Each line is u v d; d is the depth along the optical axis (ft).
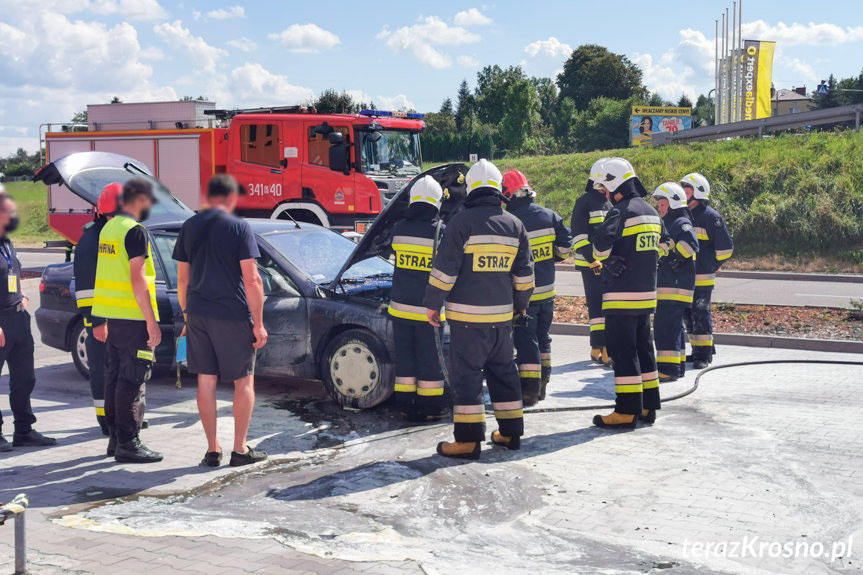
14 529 13.17
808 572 12.09
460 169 22.72
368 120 52.54
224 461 18.28
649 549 13.00
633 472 17.02
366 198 52.54
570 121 288.30
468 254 18.11
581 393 24.67
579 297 46.32
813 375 26.91
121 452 18.11
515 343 22.84
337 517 14.70
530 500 15.43
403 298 21.08
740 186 77.41
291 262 24.45
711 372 27.66
